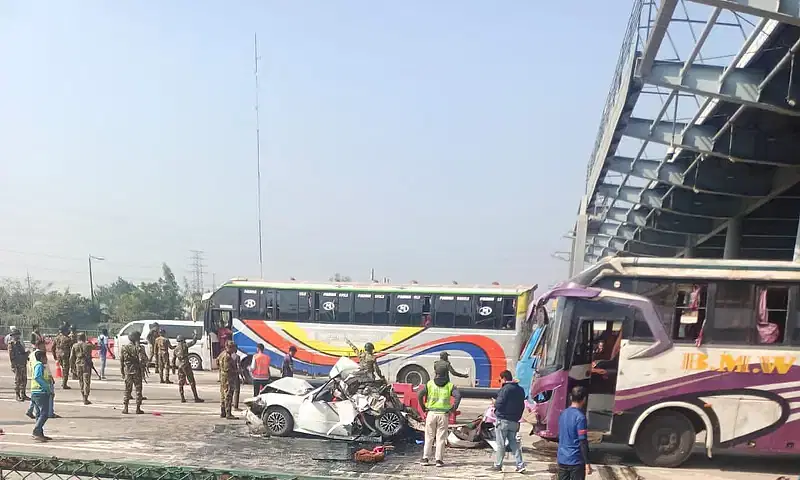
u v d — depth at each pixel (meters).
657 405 9.95
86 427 12.07
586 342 10.84
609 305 10.29
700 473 9.80
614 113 18.80
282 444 11.03
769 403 9.74
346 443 11.24
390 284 19.83
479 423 11.44
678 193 28.31
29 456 4.29
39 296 69.38
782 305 9.90
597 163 25.23
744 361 9.84
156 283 79.81
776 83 14.31
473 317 19.06
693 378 9.90
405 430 11.74
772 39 13.11
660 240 37.88
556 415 10.34
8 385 18.69
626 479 9.34
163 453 10.05
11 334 15.44
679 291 10.15
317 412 11.49
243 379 20.84
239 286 20.58
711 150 18.84
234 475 4.12
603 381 10.85
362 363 12.62
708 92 14.32
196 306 27.23
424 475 9.18
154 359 23.59
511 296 18.97
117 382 20.22
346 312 19.78
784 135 18.69
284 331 20.09
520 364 12.86
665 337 10.05
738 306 9.97
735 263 10.08
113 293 96.38
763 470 10.12
